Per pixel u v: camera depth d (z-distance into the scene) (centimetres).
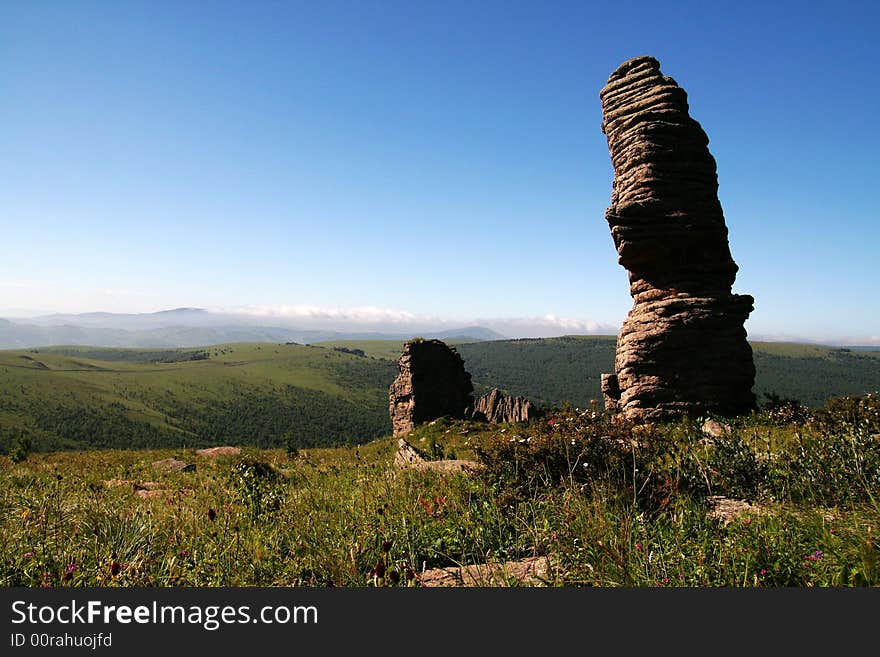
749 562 425
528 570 516
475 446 880
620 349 2392
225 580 516
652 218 2309
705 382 2166
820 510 554
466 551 591
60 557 588
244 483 900
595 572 446
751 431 1053
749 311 2295
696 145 2361
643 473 709
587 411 880
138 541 615
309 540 597
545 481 716
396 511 702
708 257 2317
